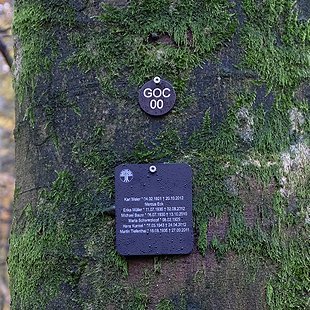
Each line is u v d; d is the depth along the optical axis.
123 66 0.95
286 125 0.96
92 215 0.93
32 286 0.96
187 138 0.93
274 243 0.93
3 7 2.70
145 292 0.91
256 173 0.94
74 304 0.93
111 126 0.94
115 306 0.92
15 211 1.03
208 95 0.94
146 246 0.91
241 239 0.92
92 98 0.95
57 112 0.97
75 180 0.95
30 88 1.00
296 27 0.98
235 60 0.95
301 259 0.94
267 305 0.92
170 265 0.92
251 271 0.92
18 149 1.04
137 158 0.93
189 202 0.92
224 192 0.93
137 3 0.95
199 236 0.92
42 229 0.96
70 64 0.97
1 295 4.27
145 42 0.95
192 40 0.95
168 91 0.94
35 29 1.00
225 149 0.94
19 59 1.04
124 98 0.94
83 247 0.93
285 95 0.97
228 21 0.96
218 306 0.91
